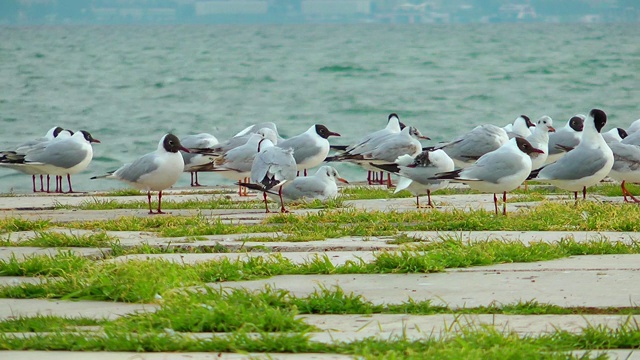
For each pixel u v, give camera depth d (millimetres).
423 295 9422
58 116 46875
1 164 23609
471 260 11055
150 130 41469
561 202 17266
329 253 12188
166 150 17938
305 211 17609
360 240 13266
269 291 9188
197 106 51156
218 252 12633
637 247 12008
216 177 29625
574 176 17406
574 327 8070
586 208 15570
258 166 18078
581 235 13406
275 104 51250
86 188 27562
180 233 14086
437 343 7289
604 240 12680
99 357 7371
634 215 14320
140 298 9484
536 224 14258
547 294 9289
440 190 20875
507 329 8016
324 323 8422
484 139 22859
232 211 18172
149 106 51406
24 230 14938
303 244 12805
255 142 21281
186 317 8305
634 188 20344
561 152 23734
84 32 189250
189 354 7434
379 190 21406
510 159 16250
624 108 47844
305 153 23062
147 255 11578
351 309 8852
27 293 9891
